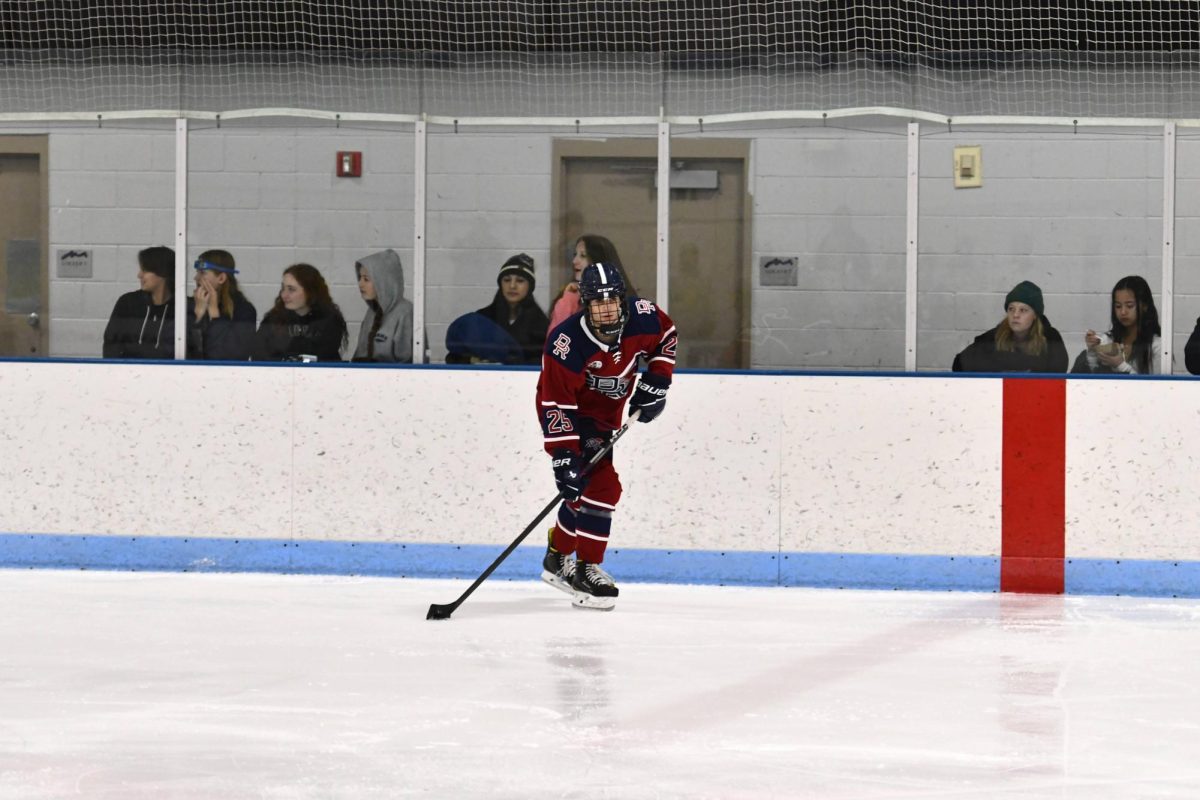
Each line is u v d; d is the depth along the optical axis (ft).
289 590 53.26
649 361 49.21
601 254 60.03
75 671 38.91
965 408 54.60
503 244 60.34
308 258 60.80
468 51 59.88
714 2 58.85
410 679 38.09
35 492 58.13
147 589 53.16
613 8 59.26
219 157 60.90
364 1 60.08
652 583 55.93
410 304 60.80
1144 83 57.52
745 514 55.52
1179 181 57.57
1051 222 58.39
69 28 61.00
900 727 33.40
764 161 59.26
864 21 58.23
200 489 57.52
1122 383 53.83
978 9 58.03
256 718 33.88
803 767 30.07
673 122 59.52
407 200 60.49
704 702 35.70
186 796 27.91
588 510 49.42
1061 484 54.19
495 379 56.44
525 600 51.49
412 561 56.90
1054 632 45.91
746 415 55.47
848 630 46.01
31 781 28.91
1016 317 58.59
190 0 60.34
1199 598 53.36
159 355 61.46
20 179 61.82
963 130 58.54
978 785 28.89
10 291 62.08
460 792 28.17
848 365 59.41
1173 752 31.45
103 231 61.36
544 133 59.93
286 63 60.54
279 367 57.21
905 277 58.95
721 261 59.77
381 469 56.90
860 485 55.01
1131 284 58.03
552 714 34.40
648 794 28.07
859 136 58.80
